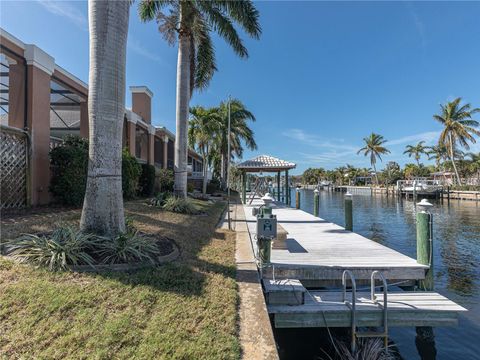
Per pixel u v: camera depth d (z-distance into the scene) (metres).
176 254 4.73
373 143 55.47
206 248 5.49
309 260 5.33
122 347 2.34
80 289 3.07
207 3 9.88
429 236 5.11
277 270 4.90
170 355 2.31
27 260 3.52
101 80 4.34
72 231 4.12
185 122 10.30
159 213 8.27
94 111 4.34
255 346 2.54
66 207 7.51
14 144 6.91
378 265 5.08
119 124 4.55
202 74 11.93
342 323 4.19
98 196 4.33
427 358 4.38
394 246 12.52
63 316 2.63
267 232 4.71
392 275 5.03
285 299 4.30
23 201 7.15
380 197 46.12
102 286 3.19
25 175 7.19
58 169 7.65
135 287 3.28
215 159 34.44
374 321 4.18
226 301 3.26
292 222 9.88
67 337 2.37
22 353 2.18
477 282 7.95
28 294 2.86
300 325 4.14
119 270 3.65
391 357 4.10
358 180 74.50
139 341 2.43
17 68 7.54
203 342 2.51
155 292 3.24
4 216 5.88
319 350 4.38
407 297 4.64
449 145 35.88
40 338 2.34
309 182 102.69
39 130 7.66
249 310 3.17
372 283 4.43
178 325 2.71
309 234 7.79
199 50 11.65
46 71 7.99
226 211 12.49
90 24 4.39
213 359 2.32
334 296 4.67
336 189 71.88
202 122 20.94
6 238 4.23
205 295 3.35
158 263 4.13
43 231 4.71
